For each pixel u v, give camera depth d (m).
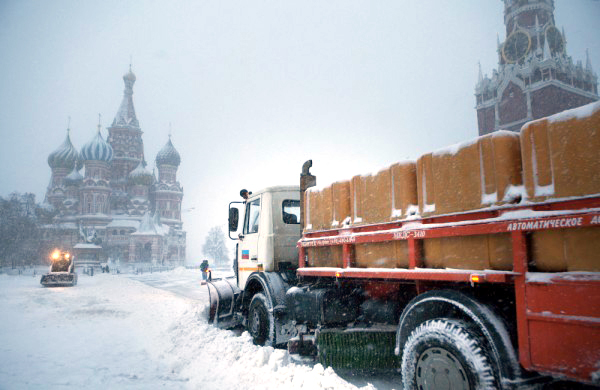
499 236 3.22
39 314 11.95
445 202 3.62
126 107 137.00
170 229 121.44
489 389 3.04
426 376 3.55
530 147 2.99
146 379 5.29
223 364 5.54
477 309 3.23
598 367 2.45
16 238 79.81
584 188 2.62
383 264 4.43
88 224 110.25
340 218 5.13
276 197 7.13
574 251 2.69
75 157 126.69
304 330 5.76
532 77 68.75
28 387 4.98
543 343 2.76
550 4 73.75
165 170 135.25
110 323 10.19
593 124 2.62
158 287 25.22
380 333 4.89
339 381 4.36
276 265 6.90
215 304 7.89
